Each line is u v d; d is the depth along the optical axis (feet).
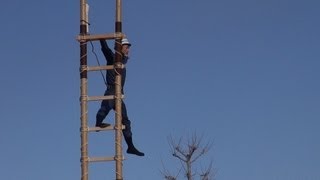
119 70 43.68
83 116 43.42
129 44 44.78
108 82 44.09
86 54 44.14
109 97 43.47
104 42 44.45
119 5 44.29
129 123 44.83
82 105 43.57
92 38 44.16
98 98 43.55
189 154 99.25
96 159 42.80
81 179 42.68
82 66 43.96
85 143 43.09
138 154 45.57
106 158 42.78
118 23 44.09
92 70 43.98
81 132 43.29
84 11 44.57
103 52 44.65
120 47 43.96
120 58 43.88
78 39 44.21
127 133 44.52
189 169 98.78
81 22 44.47
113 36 43.93
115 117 43.27
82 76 43.91
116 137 43.04
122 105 44.55
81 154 42.98
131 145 45.19
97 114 43.50
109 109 43.91
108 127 43.29
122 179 42.57
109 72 44.09
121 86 44.11
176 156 98.94
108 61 44.68
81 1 44.68
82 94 43.70
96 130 43.32
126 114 44.75
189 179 98.32
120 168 42.60
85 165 42.78
